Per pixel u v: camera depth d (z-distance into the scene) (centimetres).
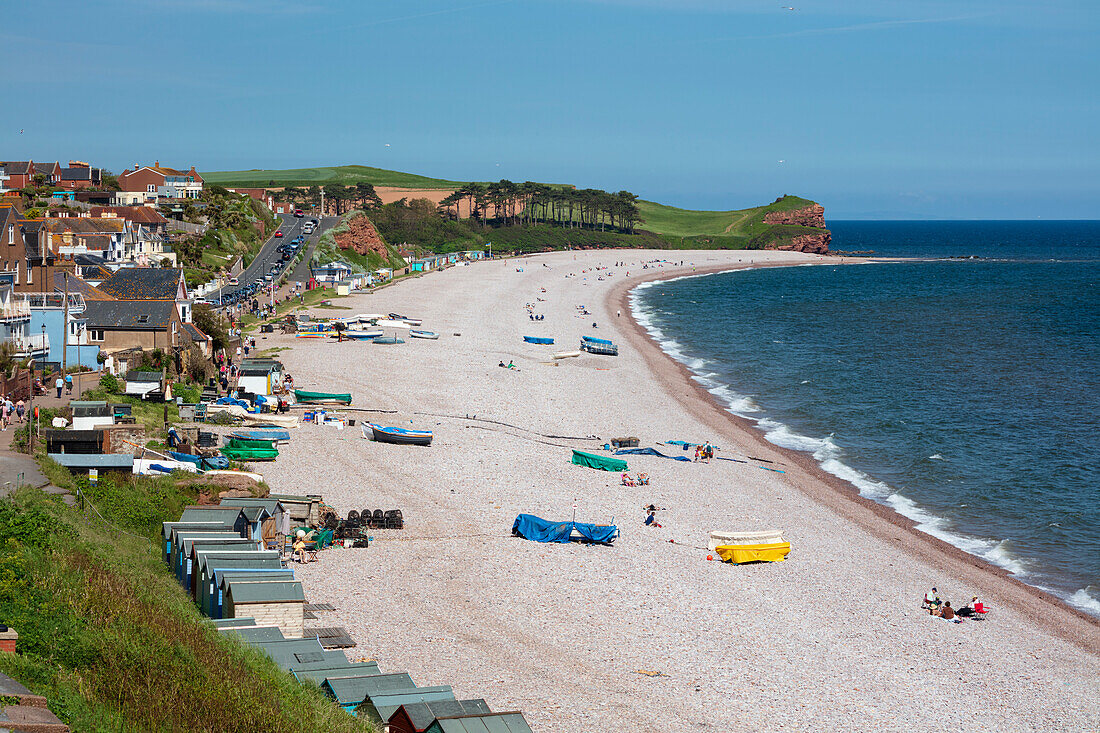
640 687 3644
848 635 4338
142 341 8212
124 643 2662
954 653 4241
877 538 5844
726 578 4944
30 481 4453
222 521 4469
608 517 5822
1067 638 4506
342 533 5006
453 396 9038
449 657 3744
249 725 2447
